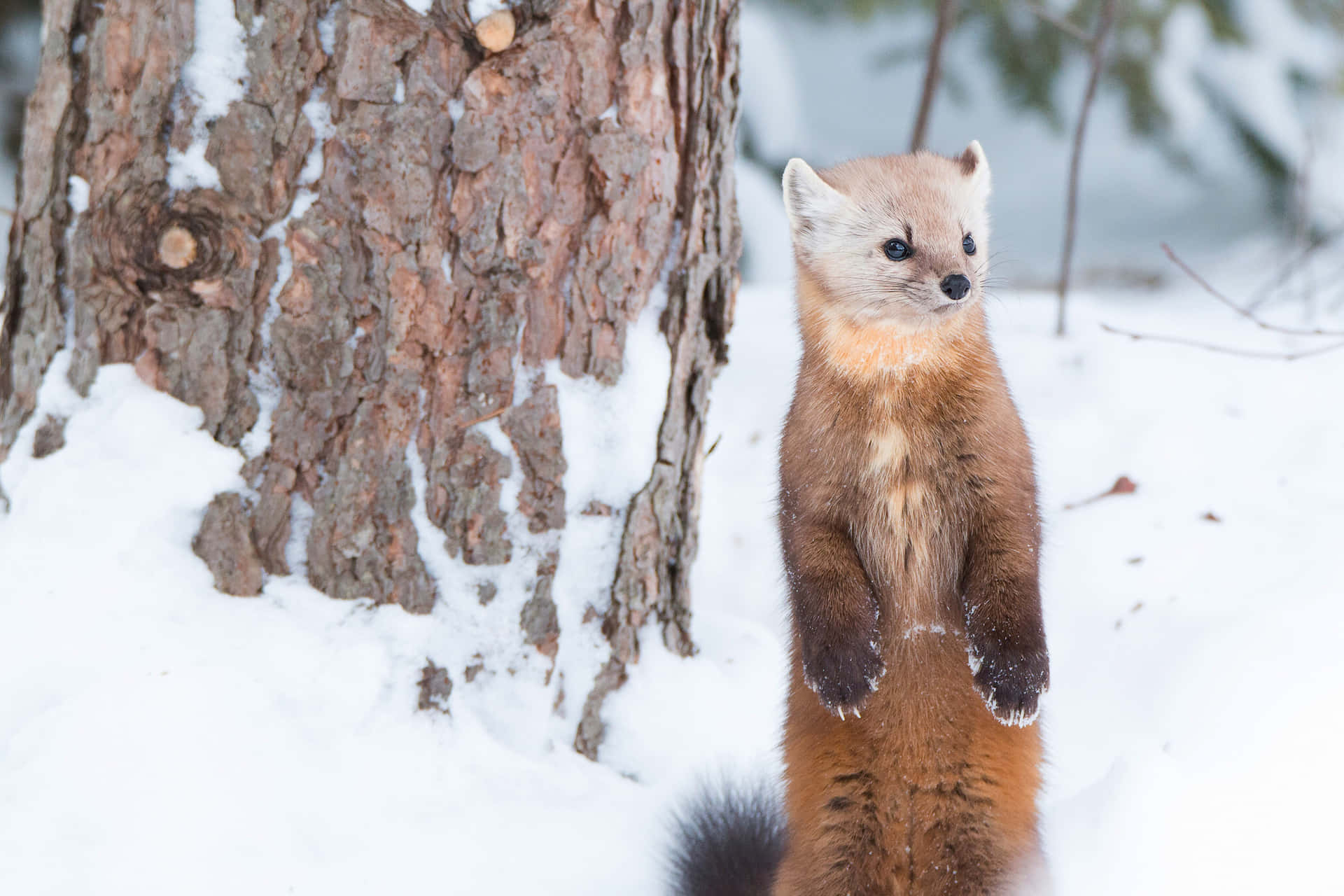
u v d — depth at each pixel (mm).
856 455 5785
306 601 6281
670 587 7047
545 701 6512
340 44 6012
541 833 5859
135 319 6223
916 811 5773
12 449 6348
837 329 5949
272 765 5672
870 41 24703
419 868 5531
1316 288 13734
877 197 6000
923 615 5797
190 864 5230
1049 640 7934
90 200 6172
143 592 5988
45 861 5109
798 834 5836
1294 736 6387
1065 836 5871
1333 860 5594
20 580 5953
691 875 5660
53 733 5480
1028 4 11500
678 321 6773
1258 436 9562
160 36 5973
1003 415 5766
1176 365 10586
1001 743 5676
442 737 6227
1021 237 20797
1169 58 17328
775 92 17125
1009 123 23641
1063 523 8922
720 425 10703
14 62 16562
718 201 6898
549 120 6277
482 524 6480
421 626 6379
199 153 6047
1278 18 17375
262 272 6164
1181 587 7992
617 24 6332
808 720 5852
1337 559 7828
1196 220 20062
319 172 6109
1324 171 16422
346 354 6234
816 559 5723
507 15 6070
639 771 6586
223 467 6211
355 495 6320
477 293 6332
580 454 6621
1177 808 5812
